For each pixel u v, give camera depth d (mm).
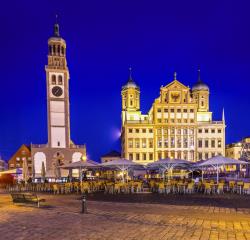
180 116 110000
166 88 110688
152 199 30625
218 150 109812
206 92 126688
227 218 18391
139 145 108625
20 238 13711
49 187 46625
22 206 25531
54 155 99812
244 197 31516
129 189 39875
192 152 109062
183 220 17672
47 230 15281
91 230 15094
